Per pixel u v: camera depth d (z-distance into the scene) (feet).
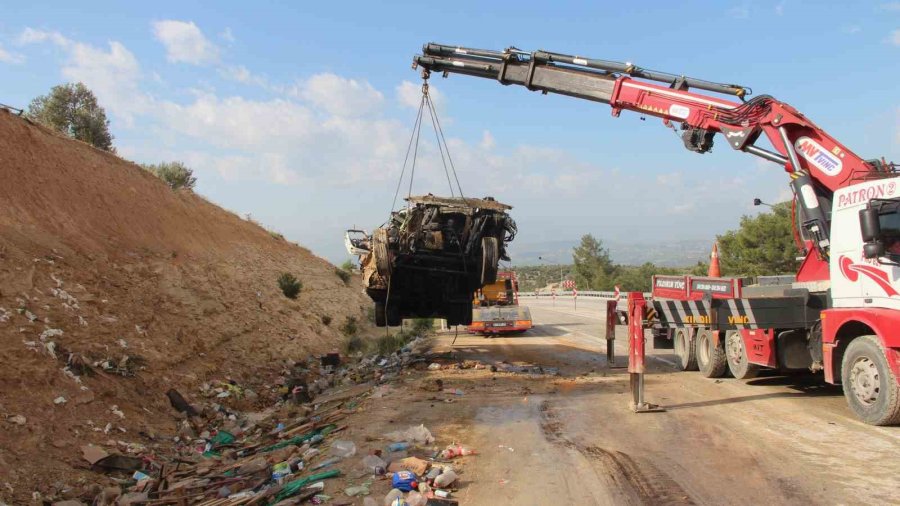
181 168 97.35
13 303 31.45
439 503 16.72
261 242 90.84
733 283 38.52
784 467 19.12
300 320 66.85
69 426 26.07
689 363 40.86
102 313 37.55
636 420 26.40
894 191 23.34
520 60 39.99
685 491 17.42
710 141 33.47
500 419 27.50
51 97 84.38
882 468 18.63
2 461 21.72
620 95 36.24
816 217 27.84
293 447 26.11
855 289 25.16
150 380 34.30
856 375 24.53
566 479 18.84
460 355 54.85
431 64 42.37
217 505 19.39
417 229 43.01
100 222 51.42
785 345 30.94
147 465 26.02
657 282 48.75
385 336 74.28
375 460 20.49
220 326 49.96
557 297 215.10
